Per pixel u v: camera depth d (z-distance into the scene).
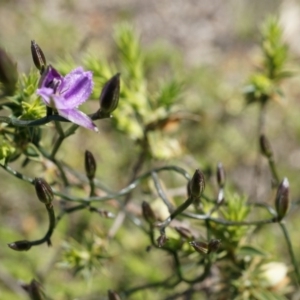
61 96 0.22
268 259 0.29
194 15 0.78
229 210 0.28
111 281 0.39
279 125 0.60
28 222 0.48
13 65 0.24
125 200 0.32
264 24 0.33
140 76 0.33
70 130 0.25
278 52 0.33
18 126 0.25
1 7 0.69
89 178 0.26
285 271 0.28
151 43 0.71
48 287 0.38
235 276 0.29
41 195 0.24
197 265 0.28
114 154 0.50
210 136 0.52
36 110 0.24
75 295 0.38
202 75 0.62
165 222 0.25
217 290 0.30
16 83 0.24
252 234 0.32
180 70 0.62
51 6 0.71
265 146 0.29
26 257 0.41
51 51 0.62
